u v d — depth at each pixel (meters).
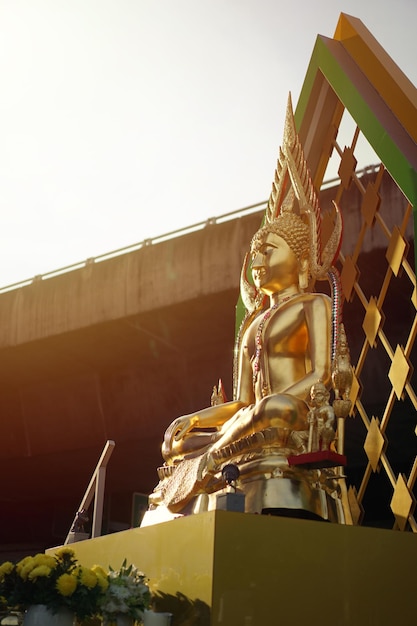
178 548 5.07
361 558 5.17
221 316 18.09
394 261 7.23
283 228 7.23
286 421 5.98
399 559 5.30
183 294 17.83
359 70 7.87
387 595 5.17
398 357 6.91
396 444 17.97
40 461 25.27
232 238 17.27
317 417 5.91
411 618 5.20
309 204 7.37
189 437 6.89
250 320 7.64
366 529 5.27
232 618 4.62
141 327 19.20
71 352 20.98
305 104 8.48
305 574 4.94
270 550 4.88
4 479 28.36
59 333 20.00
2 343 21.14
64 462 25.20
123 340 19.95
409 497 6.43
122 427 21.95
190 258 17.81
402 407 15.84
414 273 7.02
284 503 5.74
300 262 7.27
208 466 6.23
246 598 4.70
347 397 6.39
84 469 25.97
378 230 13.68
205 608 4.64
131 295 18.73
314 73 8.45
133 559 5.61
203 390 20.23
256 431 6.10
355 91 7.57
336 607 4.97
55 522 32.03
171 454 6.94
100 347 20.50
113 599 4.88
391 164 6.89
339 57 8.07
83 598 4.83
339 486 6.32
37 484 28.78
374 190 7.72
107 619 4.95
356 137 8.09
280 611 4.78
